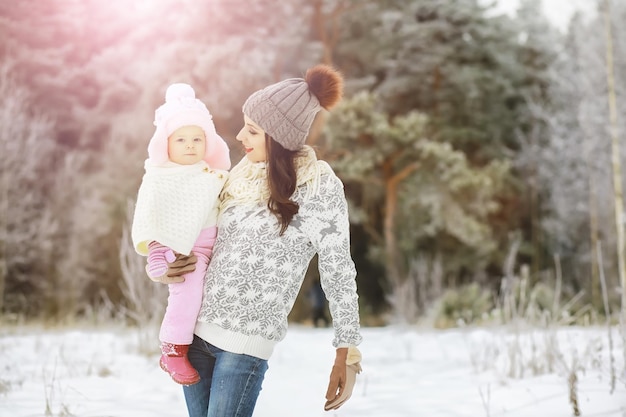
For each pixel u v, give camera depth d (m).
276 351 7.41
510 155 22.77
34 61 21.53
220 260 2.16
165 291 6.91
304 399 4.58
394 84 22.55
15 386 4.62
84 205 16.16
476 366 5.48
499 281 20.91
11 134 14.41
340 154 19.42
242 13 17.91
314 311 17.14
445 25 22.86
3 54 21.12
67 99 22.22
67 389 4.51
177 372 2.13
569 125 20.80
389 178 19.31
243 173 2.26
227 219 2.21
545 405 3.77
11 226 15.21
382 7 22.27
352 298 2.14
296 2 18.81
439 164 18.38
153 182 2.21
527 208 22.75
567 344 5.50
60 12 22.95
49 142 17.67
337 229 2.15
